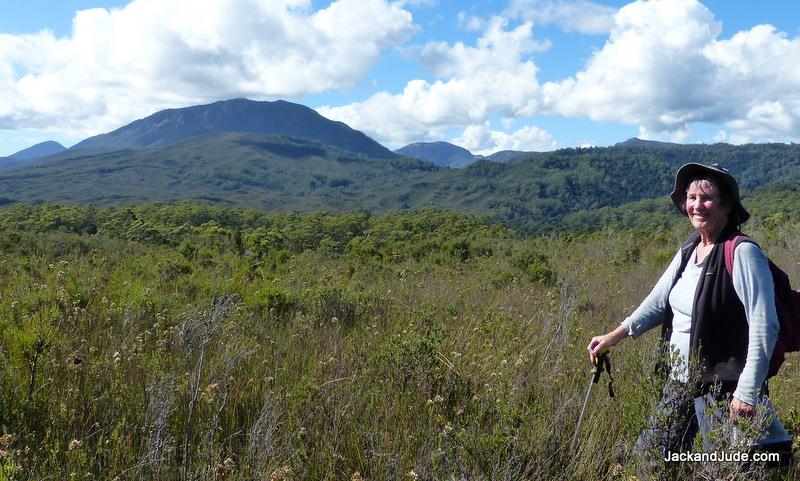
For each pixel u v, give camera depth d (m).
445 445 3.03
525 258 12.05
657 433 2.83
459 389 3.95
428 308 5.88
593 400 3.74
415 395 3.84
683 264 3.11
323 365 4.39
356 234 30.64
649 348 3.11
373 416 3.59
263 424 3.21
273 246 15.47
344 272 10.54
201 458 2.98
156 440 2.84
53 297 5.76
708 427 2.78
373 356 4.23
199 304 6.54
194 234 20.62
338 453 3.15
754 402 2.64
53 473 2.76
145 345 4.67
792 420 3.46
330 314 6.46
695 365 2.81
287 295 6.85
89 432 3.25
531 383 3.96
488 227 30.02
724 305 2.80
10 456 2.70
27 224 31.28
